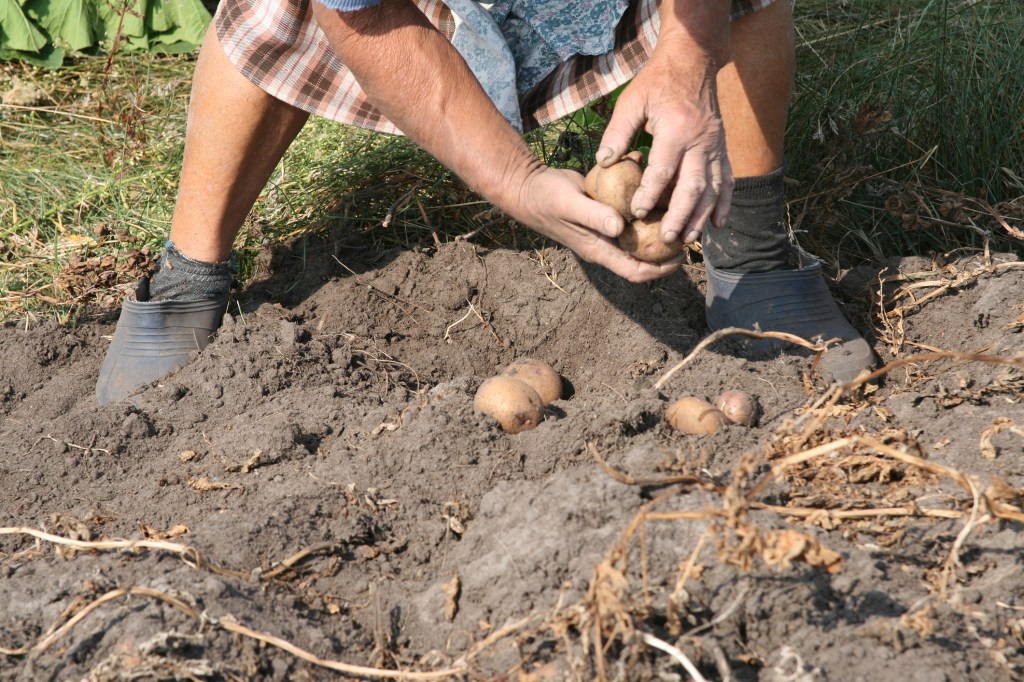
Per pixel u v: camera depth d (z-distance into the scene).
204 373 2.59
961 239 3.17
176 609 1.69
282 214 3.51
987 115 3.45
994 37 3.89
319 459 2.31
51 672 1.63
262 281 3.18
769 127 2.51
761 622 1.59
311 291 3.11
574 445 2.14
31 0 4.71
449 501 2.07
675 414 2.22
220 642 1.65
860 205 3.26
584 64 2.58
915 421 2.21
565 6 2.52
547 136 3.66
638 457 2.00
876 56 3.83
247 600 1.77
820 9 4.66
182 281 2.71
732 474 1.95
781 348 2.58
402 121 2.08
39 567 1.92
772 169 2.56
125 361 2.68
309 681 1.65
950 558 1.60
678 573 1.66
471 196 3.48
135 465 2.38
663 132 1.86
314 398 2.52
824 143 3.32
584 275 2.95
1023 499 1.79
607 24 2.49
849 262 3.25
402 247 3.37
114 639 1.65
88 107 4.34
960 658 1.50
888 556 1.76
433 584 1.84
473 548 1.89
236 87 2.47
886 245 3.28
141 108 4.31
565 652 1.59
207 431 2.45
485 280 3.04
